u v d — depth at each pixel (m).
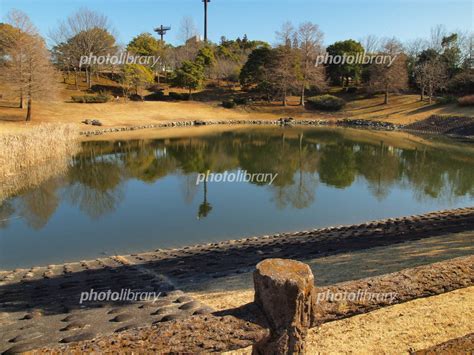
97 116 38.75
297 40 48.38
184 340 1.55
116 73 54.91
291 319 1.59
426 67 44.78
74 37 50.38
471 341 1.74
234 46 73.00
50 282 6.39
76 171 19.56
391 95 50.44
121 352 1.49
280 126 42.22
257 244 8.70
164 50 61.84
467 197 14.81
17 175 17.16
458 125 35.03
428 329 3.45
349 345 3.28
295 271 1.63
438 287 2.02
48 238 10.38
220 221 11.87
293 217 12.28
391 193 15.51
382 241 7.91
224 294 5.00
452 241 6.93
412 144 29.48
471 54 50.25
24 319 4.33
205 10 75.00
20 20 30.09
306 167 21.41
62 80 49.38
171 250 8.94
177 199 14.49
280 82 48.91
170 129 38.28
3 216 12.30
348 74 54.88
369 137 33.66
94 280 6.20
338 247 7.66
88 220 11.95
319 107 48.47
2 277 7.11
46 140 20.09
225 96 52.66
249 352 3.09
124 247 9.75
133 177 18.55
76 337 3.47
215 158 24.17
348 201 14.26
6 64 31.91
